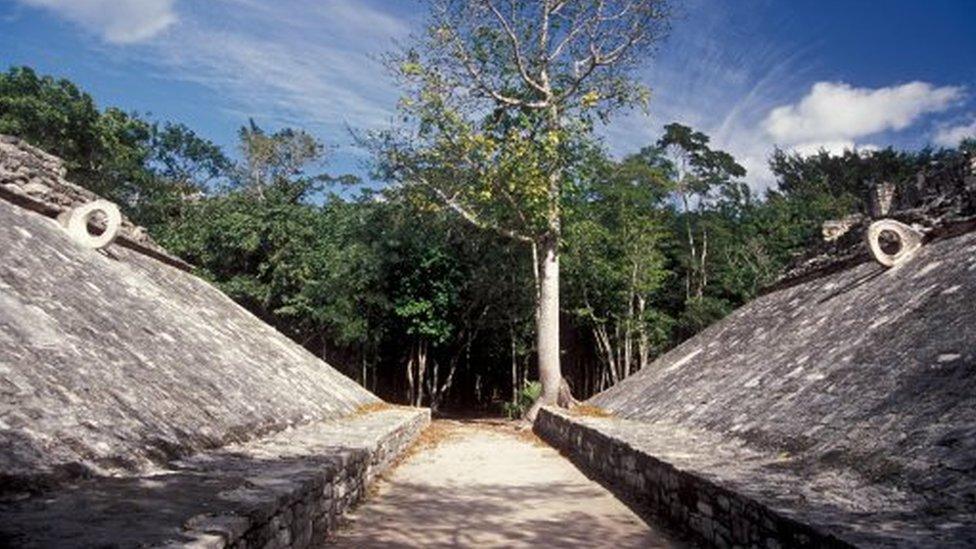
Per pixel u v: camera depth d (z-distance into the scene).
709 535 5.61
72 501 3.95
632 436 9.16
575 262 32.00
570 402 20.86
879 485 4.91
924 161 53.72
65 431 4.82
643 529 6.84
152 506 3.95
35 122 29.89
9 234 8.23
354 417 12.18
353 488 7.55
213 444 6.46
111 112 35.69
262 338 13.74
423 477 10.25
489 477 10.41
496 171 20.81
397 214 28.97
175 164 44.81
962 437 4.87
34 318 6.42
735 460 6.73
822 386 7.77
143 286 10.52
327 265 29.33
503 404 33.97
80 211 10.48
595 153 22.03
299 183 37.38
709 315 34.53
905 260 10.38
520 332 33.38
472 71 21.55
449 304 30.25
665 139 43.59
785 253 36.28
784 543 4.19
